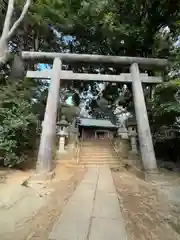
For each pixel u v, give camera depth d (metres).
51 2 8.17
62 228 1.96
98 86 12.12
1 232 1.88
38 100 8.88
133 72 5.37
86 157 8.43
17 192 3.16
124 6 7.11
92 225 2.04
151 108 6.92
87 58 5.46
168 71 6.43
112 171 5.80
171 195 3.18
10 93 5.59
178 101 5.46
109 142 12.82
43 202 2.80
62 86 11.77
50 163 4.38
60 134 8.27
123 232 1.89
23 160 5.11
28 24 8.97
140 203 2.79
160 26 7.02
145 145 4.61
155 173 4.31
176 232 1.91
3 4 7.76
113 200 2.91
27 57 5.38
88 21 8.24
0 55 6.50
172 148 7.12
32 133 5.75
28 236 1.79
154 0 6.05
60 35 10.09
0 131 4.49
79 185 3.88
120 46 8.13
